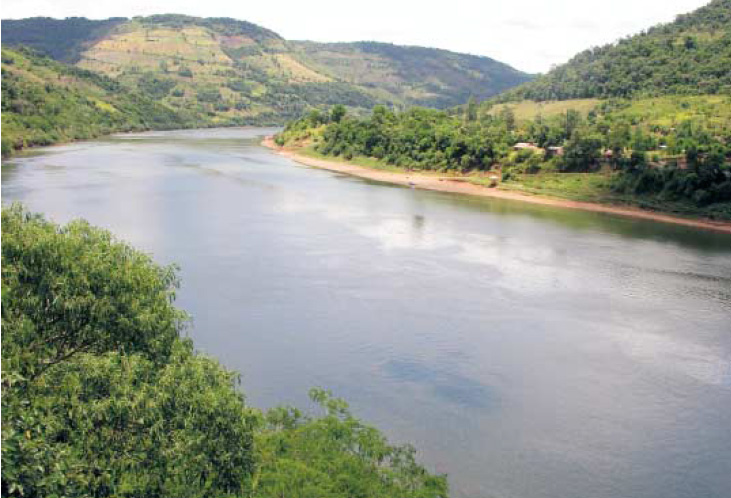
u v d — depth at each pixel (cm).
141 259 2472
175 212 9331
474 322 5197
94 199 10112
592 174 13125
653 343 4903
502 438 3509
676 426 3700
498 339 4856
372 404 3822
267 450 2500
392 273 6506
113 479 1797
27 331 1880
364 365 4322
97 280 2198
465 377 4200
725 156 12438
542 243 8250
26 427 1619
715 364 4550
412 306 5516
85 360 1980
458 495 3034
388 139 17012
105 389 1952
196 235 7869
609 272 6938
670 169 11719
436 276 6475
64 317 2064
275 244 7544
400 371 4256
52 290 2016
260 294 5666
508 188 12988
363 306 5462
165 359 2314
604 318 5428
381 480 2550
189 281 5953
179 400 2086
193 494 1956
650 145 13988
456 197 12238
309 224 8831
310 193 11894
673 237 9019
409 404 3831
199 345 4534
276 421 2805
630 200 11456
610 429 3641
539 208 11256
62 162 15262
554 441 3503
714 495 3122
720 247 8419
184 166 15500
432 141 15850
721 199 10762
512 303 5725
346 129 18662
